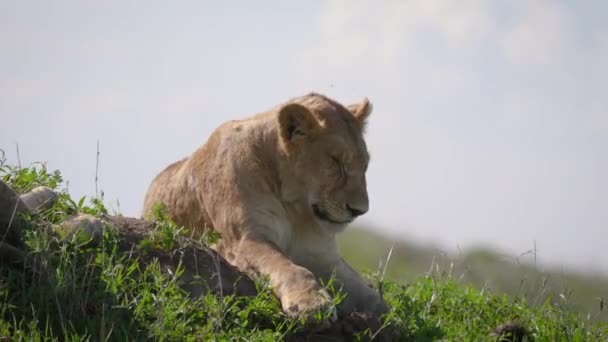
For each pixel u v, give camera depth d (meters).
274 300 10.95
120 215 12.15
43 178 12.11
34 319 9.63
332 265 12.42
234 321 10.47
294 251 12.41
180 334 10.05
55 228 10.73
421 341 11.20
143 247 11.03
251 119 12.73
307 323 10.57
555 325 12.58
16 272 10.21
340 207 11.98
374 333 10.80
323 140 12.04
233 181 12.14
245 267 11.62
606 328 12.97
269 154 12.22
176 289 10.61
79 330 9.89
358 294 12.16
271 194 12.13
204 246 11.52
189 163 12.99
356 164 12.14
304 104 12.49
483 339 11.91
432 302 12.88
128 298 10.42
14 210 10.52
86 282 10.34
